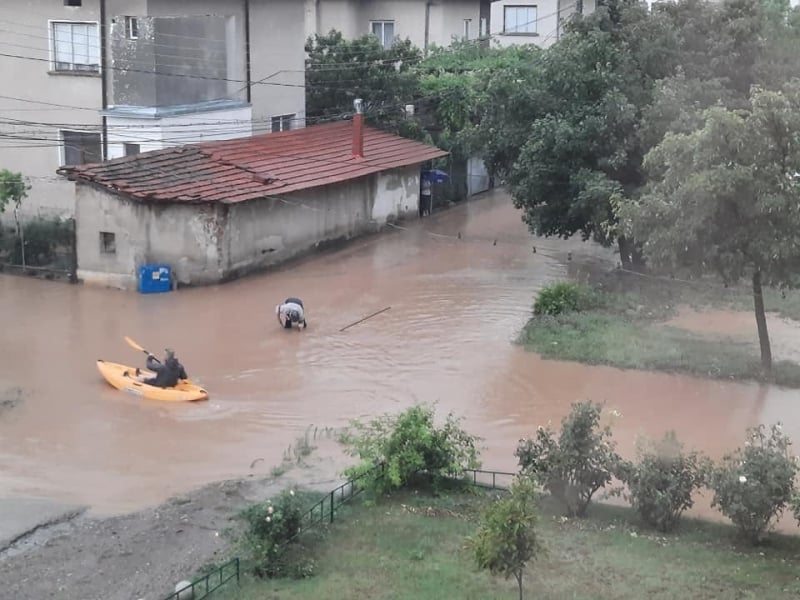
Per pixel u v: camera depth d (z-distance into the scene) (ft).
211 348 80.12
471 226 124.57
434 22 161.79
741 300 93.50
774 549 49.73
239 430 65.16
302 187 103.50
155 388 70.49
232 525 52.49
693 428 66.23
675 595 44.50
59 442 63.10
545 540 49.67
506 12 174.09
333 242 111.65
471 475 58.39
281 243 103.76
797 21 136.98
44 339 81.71
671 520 51.78
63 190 106.73
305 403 69.67
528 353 79.36
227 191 96.89
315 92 130.21
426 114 136.36
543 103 99.40
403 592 44.75
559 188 97.60
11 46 106.11
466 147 113.50
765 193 69.00
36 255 100.17
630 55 96.94
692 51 97.25
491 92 102.27
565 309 88.94
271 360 77.61
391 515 53.01
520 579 41.96
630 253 101.04
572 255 110.93
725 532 51.62
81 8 103.24
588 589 45.01
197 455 61.52
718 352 79.41
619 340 81.46
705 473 52.24
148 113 101.30
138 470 59.47
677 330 85.30
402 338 82.89
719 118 69.82
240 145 109.29
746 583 45.55
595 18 98.73
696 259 72.84
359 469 55.47
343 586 45.34
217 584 45.98
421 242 115.75
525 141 100.37
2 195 100.53
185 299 92.63
